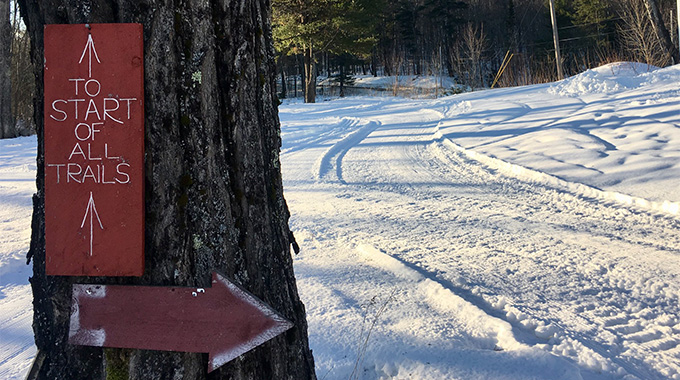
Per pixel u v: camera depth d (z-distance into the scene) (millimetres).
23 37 25906
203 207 1665
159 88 1609
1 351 3156
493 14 62625
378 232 5621
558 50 30891
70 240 1604
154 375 1658
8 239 5559
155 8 1603
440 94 37156
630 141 9281
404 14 62188
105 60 1583
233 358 1626
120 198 1591
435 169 9695
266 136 1898
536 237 5273
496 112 15812
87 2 1615
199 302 1632
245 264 1754
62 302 1697
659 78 17141
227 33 1711
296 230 5766
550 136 10711
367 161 10844
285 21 33156
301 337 1999
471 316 3266
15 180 9547
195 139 1651
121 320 1647
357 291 3844
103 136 1589
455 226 5832
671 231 5270
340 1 33000
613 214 6035
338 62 51812
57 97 1601
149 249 1643
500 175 8688
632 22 27078
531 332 3115
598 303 3555
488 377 2469
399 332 3047
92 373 1692
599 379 2506
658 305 3514
